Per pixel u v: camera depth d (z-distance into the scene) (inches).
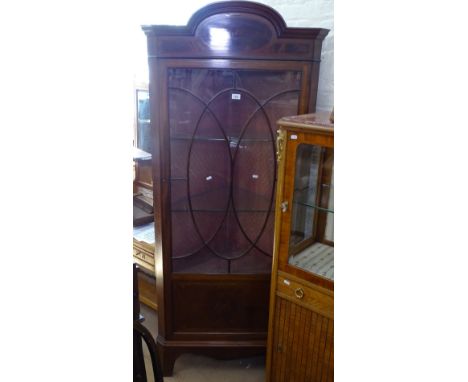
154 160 62.0
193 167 63.6
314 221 55.0
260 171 64.4
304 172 52.4
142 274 89.0
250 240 67.2
